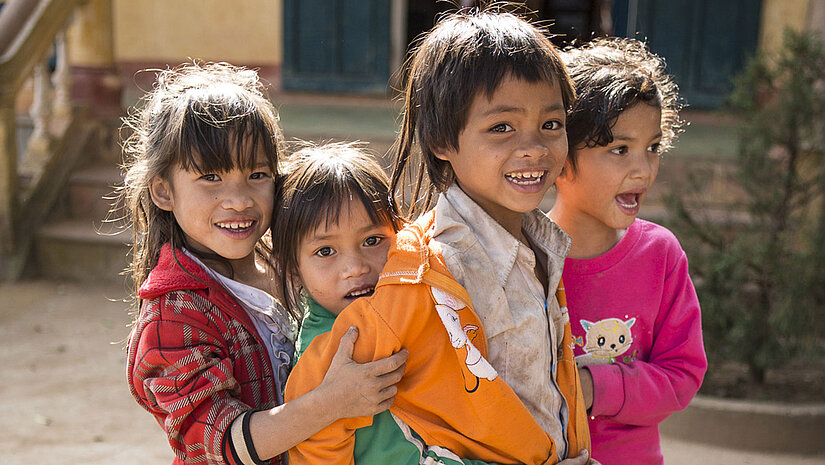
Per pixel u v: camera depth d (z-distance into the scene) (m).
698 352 1.71
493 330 1.35
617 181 1.59
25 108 6.69
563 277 1.70
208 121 1.45
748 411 3.35
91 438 3.32
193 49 8.44
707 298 3.58
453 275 1.33
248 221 1.50
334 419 1.30
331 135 6.04
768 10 7.28
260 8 8.30
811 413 3.33
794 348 3.58
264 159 1.51
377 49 8.09
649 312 1.70
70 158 5.77
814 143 3.70
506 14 1.44
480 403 1.29
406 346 1.33
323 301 1.48
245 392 1.49
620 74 1.58
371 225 1.45
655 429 1.72
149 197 1.58
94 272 5.33
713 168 5.00
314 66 8.21
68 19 5.65
